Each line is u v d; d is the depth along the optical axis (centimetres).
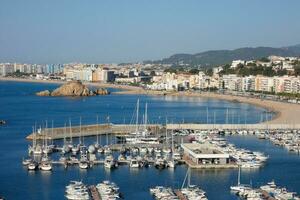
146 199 18325
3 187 19825
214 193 19150
